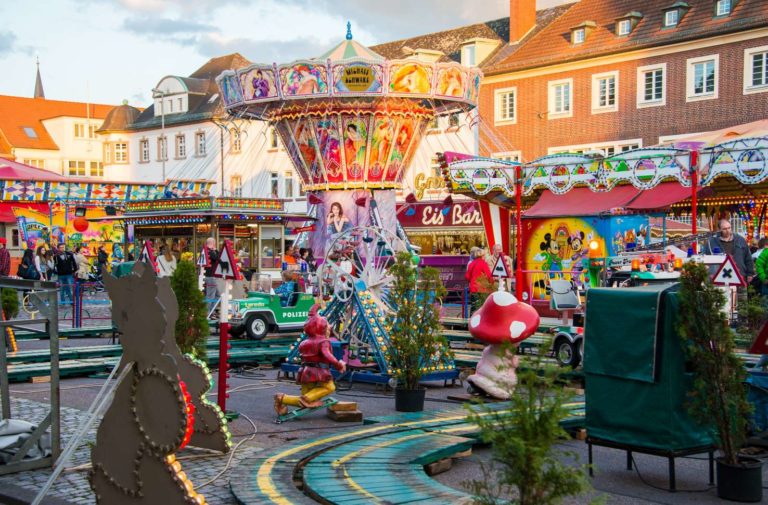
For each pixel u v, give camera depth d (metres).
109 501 6.57
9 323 8.77
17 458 8.49
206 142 68.44
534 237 24.31
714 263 16.62
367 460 8.32
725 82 40.75
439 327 11.81
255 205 30.80
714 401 7.59
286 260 29.12
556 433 5.46
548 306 23.62
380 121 30.14
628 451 8.44
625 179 21.92
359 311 14.16
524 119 48.97
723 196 28.75
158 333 6.30
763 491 7.88
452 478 8.38
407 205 39.31
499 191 27.66
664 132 43.03
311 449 8.92
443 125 52.69
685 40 41.91
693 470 8.74
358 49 30.70
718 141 24.77
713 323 7.55
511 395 5.69
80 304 22.72
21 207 40.06
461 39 56.91
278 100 29.33
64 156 89.19
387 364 13.51
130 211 33.59
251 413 11.63
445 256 31.17
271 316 19.69
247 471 8.12
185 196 32.19
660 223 30.09
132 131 74.88
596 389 8.43
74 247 37.66
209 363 16.25
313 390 11.04
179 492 6.25
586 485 5.32
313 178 31.36
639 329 8.05
